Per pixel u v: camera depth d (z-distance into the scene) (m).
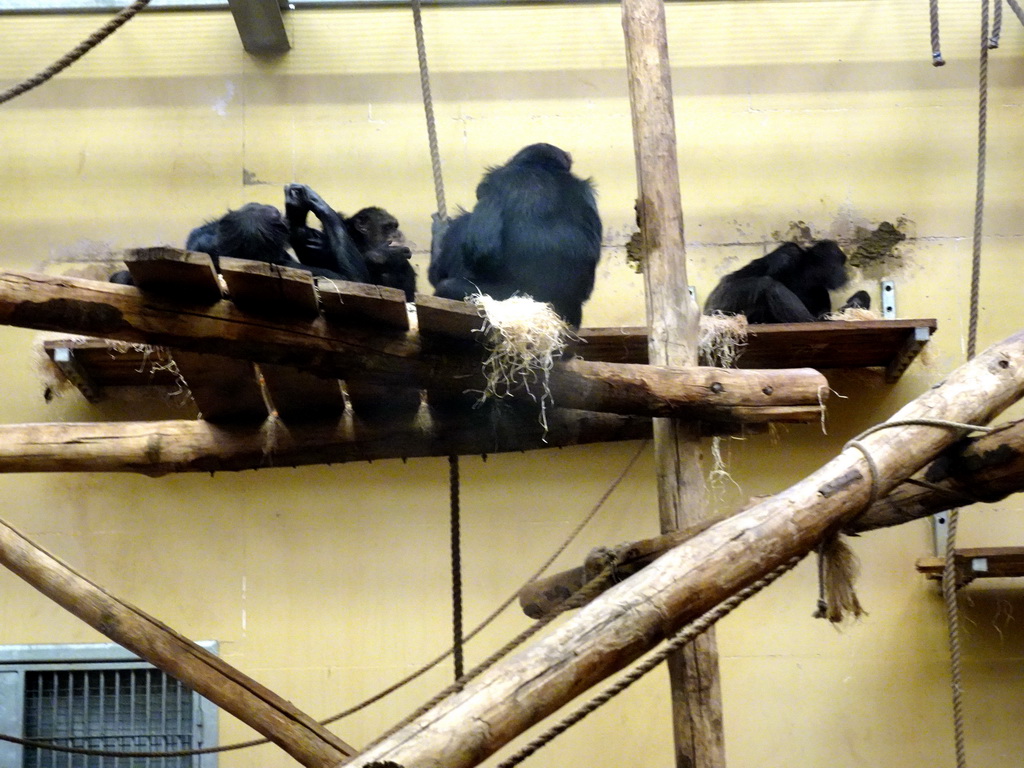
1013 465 4.27
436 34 8.82
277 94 8.64
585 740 7.52
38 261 8.24
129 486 7.91
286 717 4.86
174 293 4.22
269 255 6.07
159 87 8.63
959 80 8.76
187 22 8.79
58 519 7.81
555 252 5.66
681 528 4.80
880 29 8.88
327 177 8.48
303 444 5.18
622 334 6.54
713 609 3.49
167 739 7.54
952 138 8.65
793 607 7.79
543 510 7.97
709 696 4.59
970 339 6.58
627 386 4.70
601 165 8.57
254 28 8.43
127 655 7.58
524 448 5.35
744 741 7.53
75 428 5.10
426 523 7.93
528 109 8.68
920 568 7.58
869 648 7.69
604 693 3.34
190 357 4.49
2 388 7.98
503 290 5.63
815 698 7.61
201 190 8.44
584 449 8.09
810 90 8.77
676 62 8.84
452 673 7.61
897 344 7.50
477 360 4.53
